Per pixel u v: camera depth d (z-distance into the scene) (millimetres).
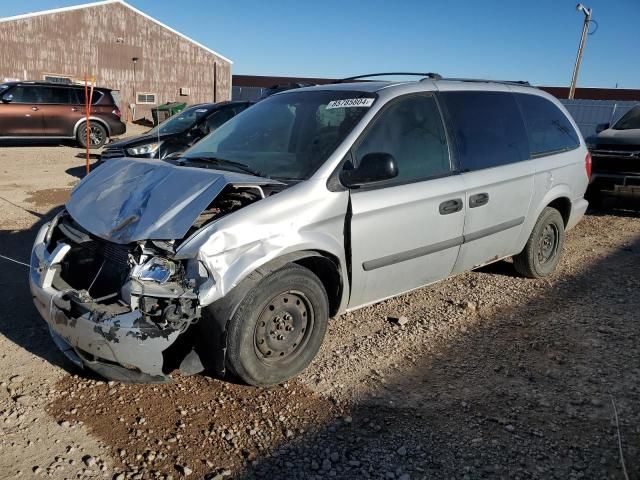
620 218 8992
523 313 4855
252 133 4469
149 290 3033
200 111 11906
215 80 34531
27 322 4379
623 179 8711
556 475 2832
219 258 3156
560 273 5961
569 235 7766
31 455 2902
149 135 10844
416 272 4297
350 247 3766
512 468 2885
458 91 4730
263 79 48500
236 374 3395
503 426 3234
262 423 3223
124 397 3426
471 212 4531
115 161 4281
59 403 3350
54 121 16531
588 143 9227
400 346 4199
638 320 4711
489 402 3475
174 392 3498
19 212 8000
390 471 2859
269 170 3879
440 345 4234
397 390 3600
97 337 3088
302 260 3738
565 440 3107
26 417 3205
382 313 4801
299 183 3621
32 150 16062
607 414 3340
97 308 3123
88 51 29188
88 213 3635
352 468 2877
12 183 10477
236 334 3264
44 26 27578
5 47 26609
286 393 3531
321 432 3158
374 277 4000
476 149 4676
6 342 4051
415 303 5043
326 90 4547
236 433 3129
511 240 5145
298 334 3635
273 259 3393
